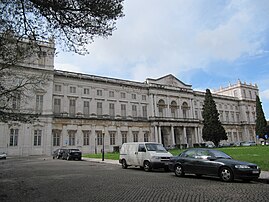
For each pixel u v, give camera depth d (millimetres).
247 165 12062
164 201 8219
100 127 59688
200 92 86438
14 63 14000
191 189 10367
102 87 62625
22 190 10617
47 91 51281
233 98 98000
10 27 10500
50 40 11039
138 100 69000
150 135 68875
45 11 9781
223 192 9586
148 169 18344
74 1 9414
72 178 14531
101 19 10266
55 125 53031
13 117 15609
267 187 10688
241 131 97250
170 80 77062
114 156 38250
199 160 13773
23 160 34625
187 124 76188
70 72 57812
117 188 10906
